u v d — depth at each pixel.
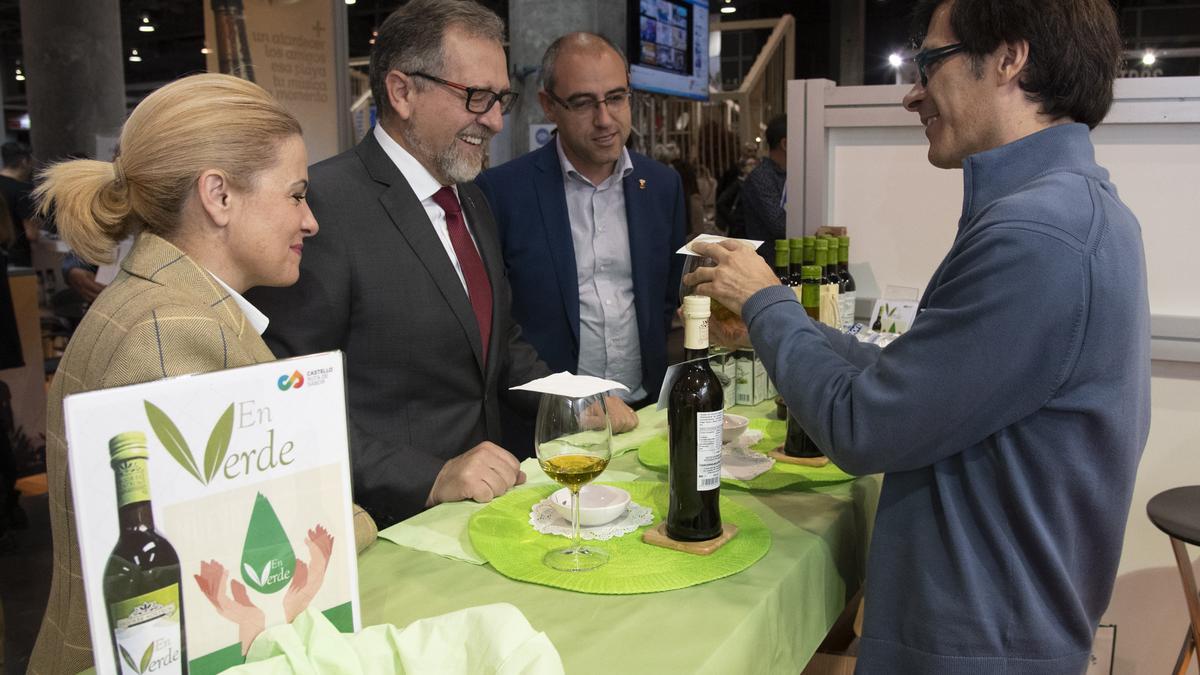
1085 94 1.15
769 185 4.63
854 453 1.15
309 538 0.89
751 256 1.37
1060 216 1.05
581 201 2.64
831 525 1.40
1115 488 1.12
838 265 2.11
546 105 2.60
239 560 0.83
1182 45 11.56
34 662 1.11
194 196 1.12
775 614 1.16
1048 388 1.06
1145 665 2.38
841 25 14.13
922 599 1.17
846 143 2.58
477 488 1.50
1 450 3.97
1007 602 1.12
